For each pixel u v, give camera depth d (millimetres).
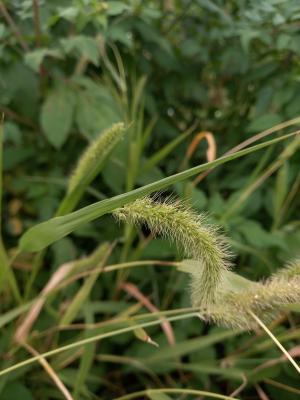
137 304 258
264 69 312
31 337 241
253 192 295
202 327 260
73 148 330
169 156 348
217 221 254
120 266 226
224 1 335
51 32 306
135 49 339
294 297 163
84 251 317
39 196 303
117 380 279
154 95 363
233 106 356
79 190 213
